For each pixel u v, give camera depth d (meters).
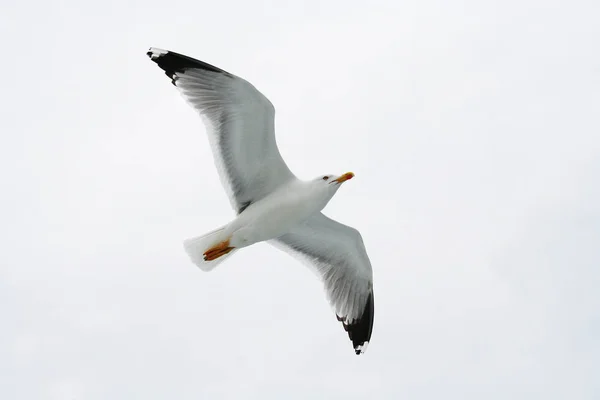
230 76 13.04
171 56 13.38
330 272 15.79
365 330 15.84
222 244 13.93
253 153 13.75
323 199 13.94
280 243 15.66
